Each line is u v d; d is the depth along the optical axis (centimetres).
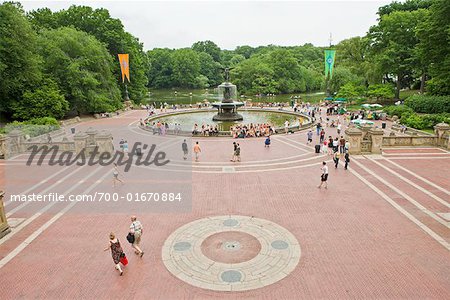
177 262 1420
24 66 5000
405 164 2791
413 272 1323
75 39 5922
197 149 2953
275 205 1973
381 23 6888
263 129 4153
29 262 1439
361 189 2209
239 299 1195
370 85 7250
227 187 2278
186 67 15425
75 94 5684
